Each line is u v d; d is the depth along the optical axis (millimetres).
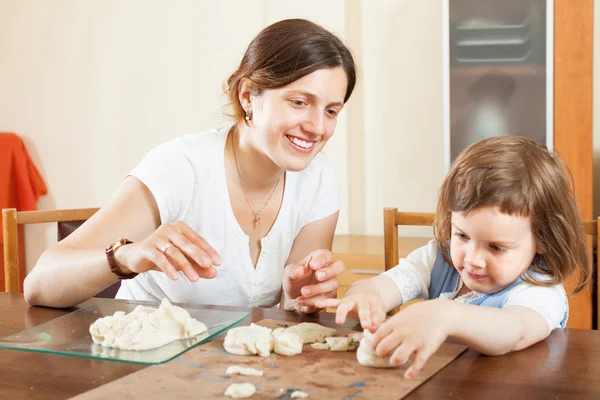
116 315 1067
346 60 1270
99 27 3637
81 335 1073
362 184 3322
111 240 1342
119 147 3695
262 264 1491
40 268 1272
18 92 3809
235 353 953
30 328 1120
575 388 822
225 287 1486
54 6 3691
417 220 1626
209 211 1455
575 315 2576
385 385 825
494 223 1083
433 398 796
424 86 3184
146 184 1395
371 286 1317
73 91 3721
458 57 2820
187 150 1449
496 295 1153
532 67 2734
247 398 788
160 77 3580
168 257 1079
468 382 845
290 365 904
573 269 1162
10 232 1708
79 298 1248
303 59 1204
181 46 3525
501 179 1082
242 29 3416
